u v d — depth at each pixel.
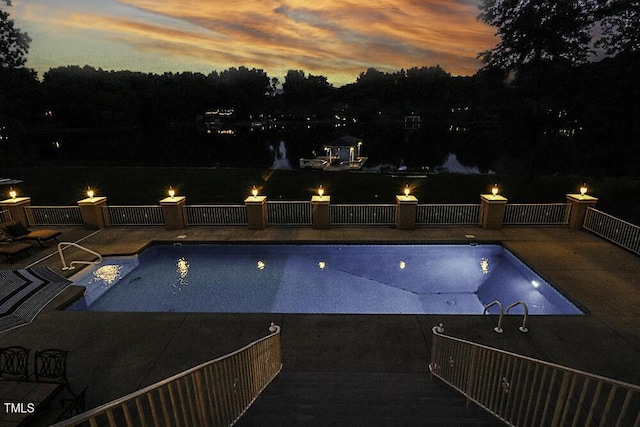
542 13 25.89
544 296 9.86
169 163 41.91
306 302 9.87
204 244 13.20
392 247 12.96
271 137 84.56
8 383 5.29
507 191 21.73
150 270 11.76
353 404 4.98
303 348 7.18
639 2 18.22
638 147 19.02
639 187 22.31
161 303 9.79
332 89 142.12
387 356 6.92
